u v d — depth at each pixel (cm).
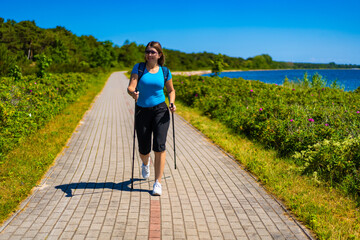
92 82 2667
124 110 1154
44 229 306
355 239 294
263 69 18350
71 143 642
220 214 345
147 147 402
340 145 478
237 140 682
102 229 308
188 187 420
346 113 702
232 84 1495
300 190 408
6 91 681
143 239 292
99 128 806
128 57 10800
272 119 691
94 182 432
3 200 362
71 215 335
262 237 300
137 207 357
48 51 5709
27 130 614
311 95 1019
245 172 482
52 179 439
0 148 497
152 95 380
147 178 450
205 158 554
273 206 366
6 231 300
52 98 900
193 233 305
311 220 321
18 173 442
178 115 1038
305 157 512
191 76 2067
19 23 7250
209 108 1027
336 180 439
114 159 540
